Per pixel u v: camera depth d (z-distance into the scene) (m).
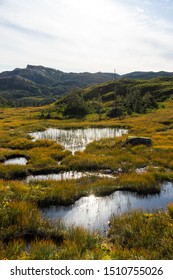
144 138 30.48
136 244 9.34
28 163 23.67
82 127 55.22
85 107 88.38
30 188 15.46
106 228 11.52
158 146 28.83
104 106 100.06
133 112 82.69
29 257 8.05
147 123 54.31
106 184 16.94
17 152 27.30
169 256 8.30
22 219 10.86
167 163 22.20
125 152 26.78
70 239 9.70
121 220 11.38
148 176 17.98
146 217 11.71
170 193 16.12
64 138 40.53
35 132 48.53
